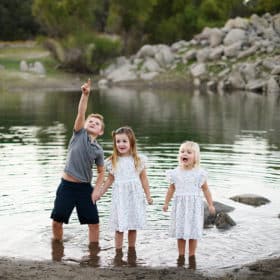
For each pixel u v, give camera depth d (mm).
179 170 8297
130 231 8508
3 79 45531
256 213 10055
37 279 7039
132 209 8469
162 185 11531
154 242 8680
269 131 19359
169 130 19703
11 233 9000
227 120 22766
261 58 44812
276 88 39125
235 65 44875
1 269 7391
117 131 8617
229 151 15391
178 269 7586
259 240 8750
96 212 8766
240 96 35656
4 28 68188
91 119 9062
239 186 11695
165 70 48344
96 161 8961
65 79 48281
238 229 9250
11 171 12961
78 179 8766
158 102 31578
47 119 23750
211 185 11750
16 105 30391
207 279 7199
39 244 8586
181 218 8164
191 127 20516
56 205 8812
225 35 49156
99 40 50938
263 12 63406
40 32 68625
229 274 7402
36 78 46719
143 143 16656
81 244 8625
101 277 7188
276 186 11719
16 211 10062
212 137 17953
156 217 9742
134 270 7527
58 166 13492
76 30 50781
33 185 11719
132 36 55875
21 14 69375
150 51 50656
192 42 51188
